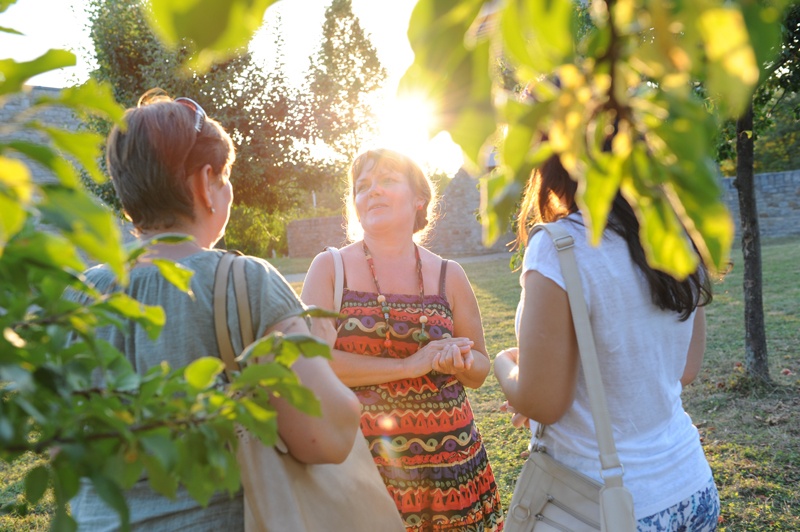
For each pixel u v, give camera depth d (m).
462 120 0.42
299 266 24.39
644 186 0.49
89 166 0.61
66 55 0.60
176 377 0.85
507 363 2.00
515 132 0.47
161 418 0.77
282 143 15.64
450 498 2.44
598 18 0.45
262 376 0.83
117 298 0.82
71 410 0.75
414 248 2.70
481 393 6.86
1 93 0.59
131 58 14.70
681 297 1.69
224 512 1.47
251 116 15.24
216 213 1.67
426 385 2.47
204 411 0.81
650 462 1.69
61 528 0.71
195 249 1.59
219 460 0.79
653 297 1.68
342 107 15.86
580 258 1.66
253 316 1.52
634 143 0.48
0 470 5.49
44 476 0.77
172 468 0.77
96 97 0.60
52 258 0.72
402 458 2.43
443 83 0.42
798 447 4.99
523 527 1.77
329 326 2.41
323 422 1.49
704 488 1.76
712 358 7.32
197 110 1.65
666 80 0.44
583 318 1.62
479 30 0.42
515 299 12.51
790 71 5.55
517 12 0.41
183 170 1.59
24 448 0.71
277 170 15.82
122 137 1.58
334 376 1.55
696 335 2.08
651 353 1.70
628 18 0.43
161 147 1.56
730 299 10.72
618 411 1.70
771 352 7.38
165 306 1.51
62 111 13.66
